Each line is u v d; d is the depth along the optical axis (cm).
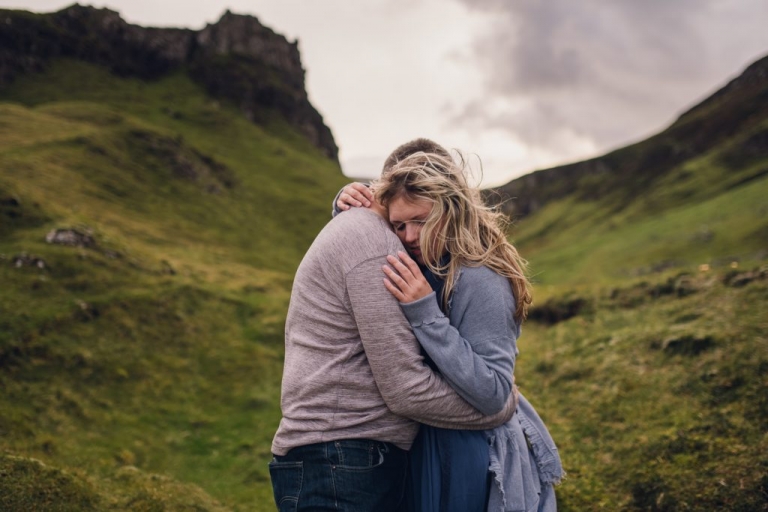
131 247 2412
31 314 1460
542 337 1033
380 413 271
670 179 9131
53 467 527
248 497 867
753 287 824
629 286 1090
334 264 271
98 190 4203
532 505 292
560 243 8312
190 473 1002
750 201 5666
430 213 279
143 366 1450
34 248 1866
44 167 4069
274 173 8088
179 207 4856
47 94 7925
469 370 263
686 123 11875
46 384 1209
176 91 9925
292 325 287
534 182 13175
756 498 440
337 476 263
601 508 501
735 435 519
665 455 533
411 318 266
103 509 507
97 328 1541
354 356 272
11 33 8400
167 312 1789
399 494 288
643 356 748
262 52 12112
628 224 7850
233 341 1788
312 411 271
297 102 11706
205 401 1376
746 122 10062
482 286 280
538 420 329
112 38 10050
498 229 296
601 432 621
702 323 763
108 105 8188
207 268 3011
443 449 282
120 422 1169
